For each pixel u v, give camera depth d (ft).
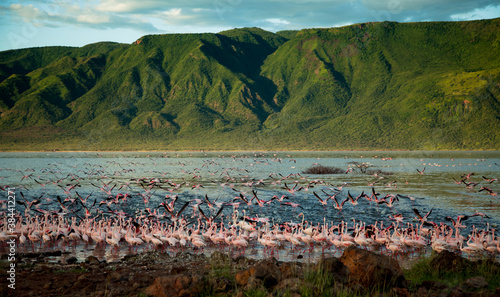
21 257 71.82
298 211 126.52
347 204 140.77
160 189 186.39
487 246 75.20
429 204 136.87
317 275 46.16
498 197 153.17
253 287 43.86
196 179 241.55
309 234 82.89
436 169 323.78
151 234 83.97
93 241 89.30
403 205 135.64
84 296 46.16
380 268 46.14
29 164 402.93
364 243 79.20
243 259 65.82
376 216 117.08
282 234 86.17
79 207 134.10
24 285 50.39
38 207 133.08
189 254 73.20
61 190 183.62
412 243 77.36
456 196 156.35
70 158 557.74
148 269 60.75
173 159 534.78
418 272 57.06
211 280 47.29
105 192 175.22
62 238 89.35
